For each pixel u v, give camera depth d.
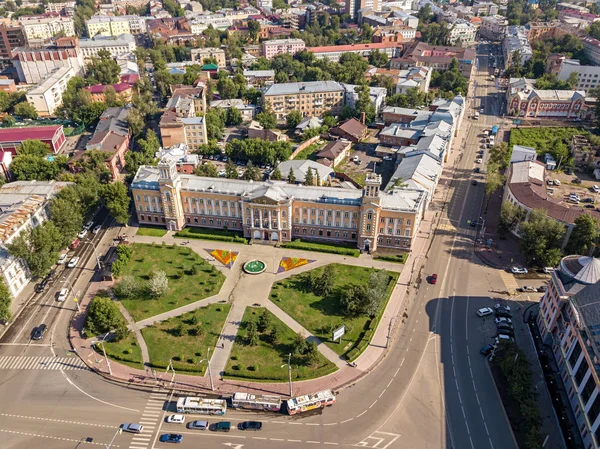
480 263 185.00
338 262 185.25
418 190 199.75
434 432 119.44
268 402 124.44
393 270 180.75
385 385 132.88
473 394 129.88
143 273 177.00
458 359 141.12
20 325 154.62
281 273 178.00
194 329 149.62
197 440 118.12
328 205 189.62
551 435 117.44
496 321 153.62
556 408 124.12
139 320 155.38
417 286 171.75
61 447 116.50
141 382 134.00
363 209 182.50
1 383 133.75
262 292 167.88
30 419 123.50
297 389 131.50
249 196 190.88
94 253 191.38
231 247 194.38
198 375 135.75
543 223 177.88
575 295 132.88
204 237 199.50
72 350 145.12
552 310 142.12
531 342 146.25
